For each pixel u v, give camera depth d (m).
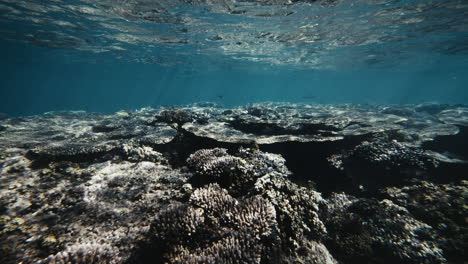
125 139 7.96
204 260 2.88
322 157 7.01
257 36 20.86
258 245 3.14
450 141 8.94
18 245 3.49
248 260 2.94
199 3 13.12
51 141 8.01
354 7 13.64
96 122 12.58
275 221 3.54
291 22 16.55
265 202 3.83
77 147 6.96
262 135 8.04
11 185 5.05
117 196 4.65
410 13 14.80
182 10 14.51
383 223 4.73
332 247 4.52
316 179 6.67
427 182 5.86
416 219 4.97
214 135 7.26
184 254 3.02
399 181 6.32
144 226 3.84
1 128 10.31
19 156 6.64
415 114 16.25
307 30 18.70
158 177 5.42
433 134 9.12
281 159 5.99
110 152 7.01
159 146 7.59
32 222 3.96
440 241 4.29
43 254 3.36
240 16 15.32
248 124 8.99
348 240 4.51
